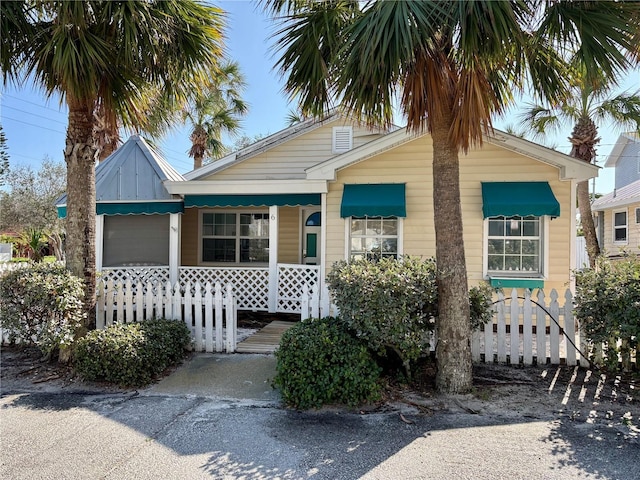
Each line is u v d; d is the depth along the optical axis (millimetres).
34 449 3418
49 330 5223
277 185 9211
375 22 3838
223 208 12172
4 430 3785
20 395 4684
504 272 8430
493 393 4570
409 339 4418
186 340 6023
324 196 9180
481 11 3629
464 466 3092
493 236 8500
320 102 5508
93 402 4477
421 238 8766
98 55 5211
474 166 8531
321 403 4242
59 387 4945
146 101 6738
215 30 6035
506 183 8367
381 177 8969
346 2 5062
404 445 3426
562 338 7184
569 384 4840
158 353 5270
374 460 3189
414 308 4504
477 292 5312
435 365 5199
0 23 5156
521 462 3143
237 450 3373
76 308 5500
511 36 4004
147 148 10992
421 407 4219
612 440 3490
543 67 5402
